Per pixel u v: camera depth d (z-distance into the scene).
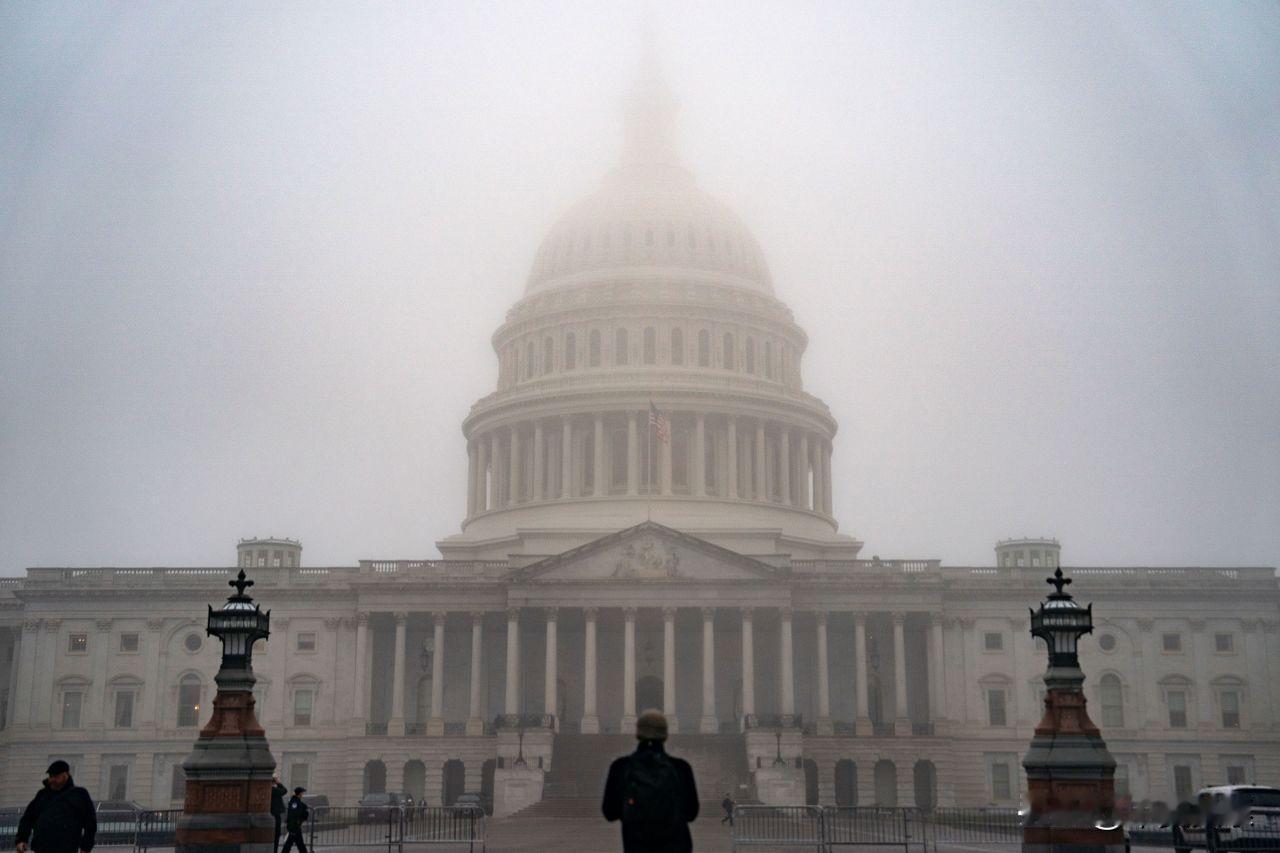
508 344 151.38
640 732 23.05
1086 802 39.75
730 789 107.12
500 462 144.88
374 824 84.44
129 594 127.00
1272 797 53.69
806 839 64.62
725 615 122.12
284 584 127.12
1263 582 125.31
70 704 125.62
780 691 119.25
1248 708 124.12
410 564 125.00
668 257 148.88
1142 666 125.12
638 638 128.25
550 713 117.12
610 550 120.06
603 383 141.00
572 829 82.69
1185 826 48.44
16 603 130.62
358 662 122.69
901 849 63.78
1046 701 41.12
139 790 123.81
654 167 158.75
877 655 127.38
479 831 78.62
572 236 152.50
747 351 147.25
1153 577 126.75
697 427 139.88
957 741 123.06
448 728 122.00
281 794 50.31
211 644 126.44
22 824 30.98
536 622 125.69
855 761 119.56
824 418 147.88
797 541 135.88
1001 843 68.38
